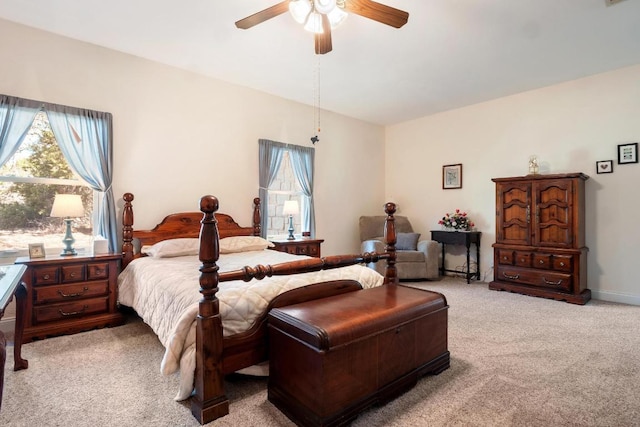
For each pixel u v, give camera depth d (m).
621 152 3.72
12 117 2.76
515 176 4.51
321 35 2.45
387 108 5.09
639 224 3.62
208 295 1.62
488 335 2.70
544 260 3.88
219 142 3.99
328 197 5.20
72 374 2.04
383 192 6.04
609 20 2.70
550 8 2.53
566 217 3.74
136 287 2.73
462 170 5.07
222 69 3.70
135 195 3.40
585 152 3.96
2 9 2.61
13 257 2.88
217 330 1.63
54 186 3.08
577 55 3.35
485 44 3.10
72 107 3.02
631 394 1.83
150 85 3.49
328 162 5.19
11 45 2.79
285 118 4.61
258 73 3.80
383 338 1.73
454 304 3.60
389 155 6.05
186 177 3.73
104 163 3.15
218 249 1.65
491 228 4.78
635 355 2.32
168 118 3.61
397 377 1.81
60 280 2.69
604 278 3.84
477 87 4.24
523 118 4.44
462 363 2.21
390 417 1.63
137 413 1.65
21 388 1.87
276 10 2.19
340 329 1.55
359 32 2.88
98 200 3.23
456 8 2.53
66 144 3.02
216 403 1.62
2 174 2.84
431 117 5.44
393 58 3.39
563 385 1.92
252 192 4.28
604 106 3.82
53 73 2.96
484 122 4.82
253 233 4.16
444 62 3.49
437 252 4.80
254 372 1.90
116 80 3.28
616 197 3.76
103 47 3.21
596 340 2.59
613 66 3.64
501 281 4.25
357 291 2.25
